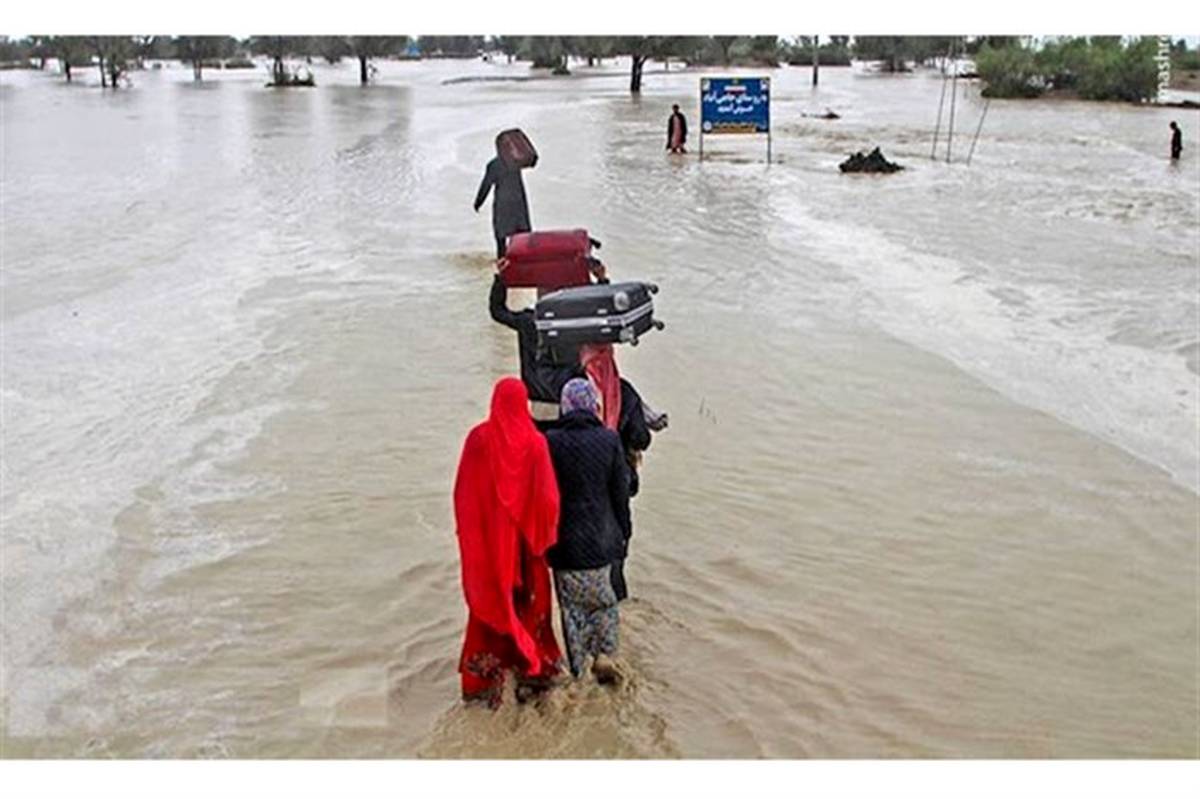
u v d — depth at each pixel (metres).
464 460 5.45
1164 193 24.84
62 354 11.55
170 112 49.59
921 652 6.19
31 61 106.75
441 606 6.59
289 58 112.75
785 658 6.07
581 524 5.60
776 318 12.95
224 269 15.72
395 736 5.39
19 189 24.61
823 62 108.56
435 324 12.52
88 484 8.26
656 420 6.87
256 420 9.54
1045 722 5.61
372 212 20.86
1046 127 42.31
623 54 96.56
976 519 7.85
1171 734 5.55
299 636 6.27
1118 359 11.91
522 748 5.29
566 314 6.16
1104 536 7.67
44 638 6.25
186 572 6.96
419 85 73.38
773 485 8.29
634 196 23.23
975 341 12.41
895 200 23.42
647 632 6.26
